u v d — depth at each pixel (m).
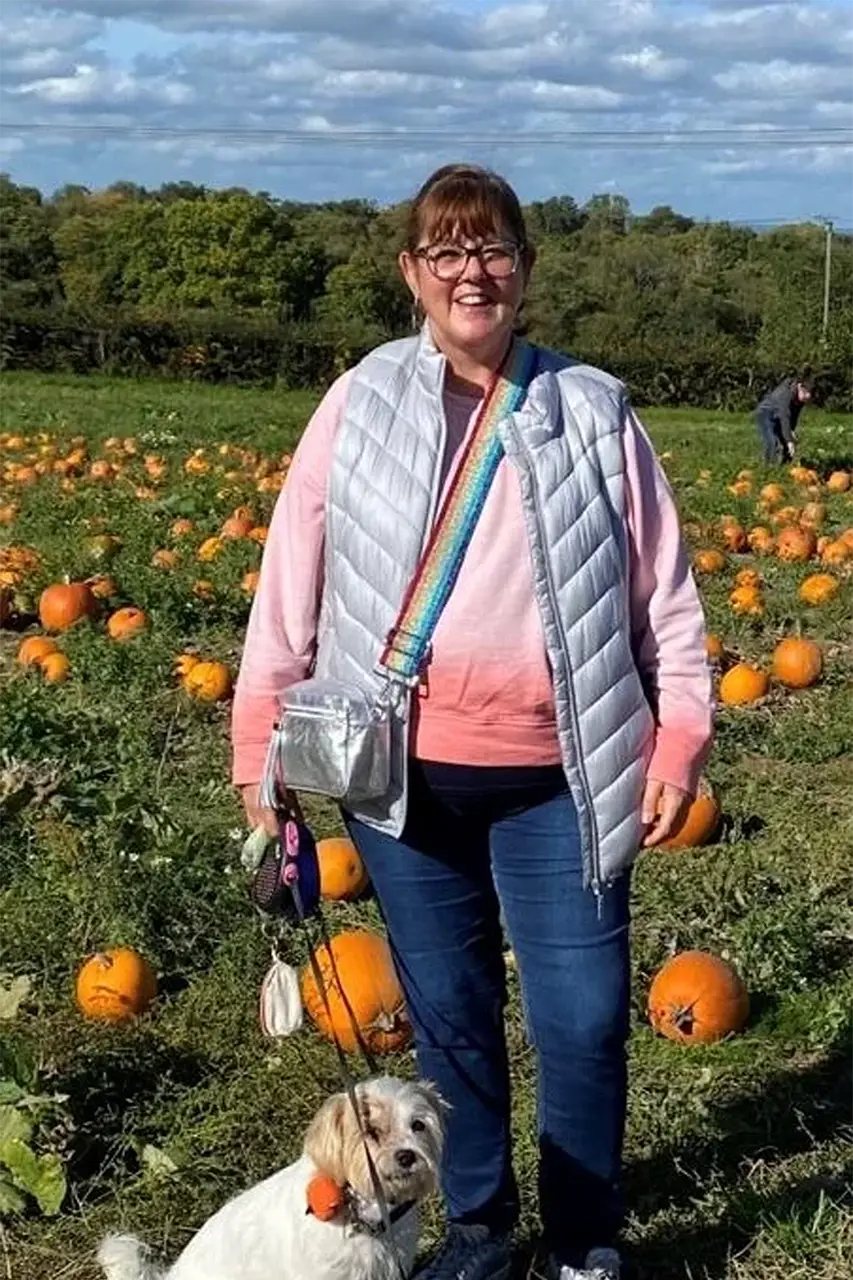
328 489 3.80
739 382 48.66
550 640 3.68
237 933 6.37
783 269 75.81
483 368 3.75
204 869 6.73
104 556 13.88
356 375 3.83
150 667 10.27
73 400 37.59
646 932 6.48
